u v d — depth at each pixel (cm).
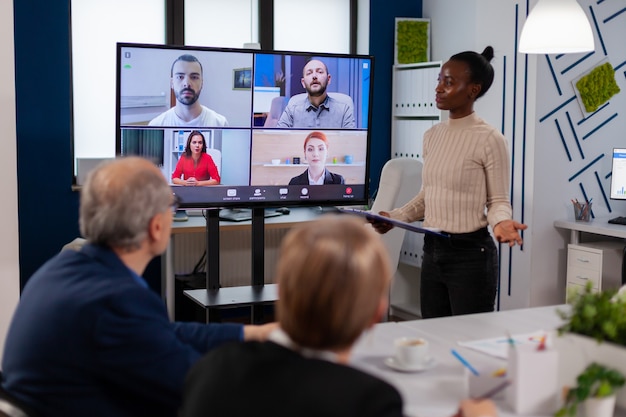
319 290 120
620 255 482
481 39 533
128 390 171
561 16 342
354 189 386
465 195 315
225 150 361
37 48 495
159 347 168
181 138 353
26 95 495
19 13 488
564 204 509
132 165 180
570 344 171
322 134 374
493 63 519
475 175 313
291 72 364
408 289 588
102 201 175
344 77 373
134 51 340
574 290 180
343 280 120
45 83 499
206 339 199
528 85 493
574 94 504
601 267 476
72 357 167
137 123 347
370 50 586
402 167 486
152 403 173
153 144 350
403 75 578
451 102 317
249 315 591
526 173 499
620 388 169
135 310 169
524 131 498
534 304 505
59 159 508
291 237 126
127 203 175
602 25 509
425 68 553
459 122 322
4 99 360
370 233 126
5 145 363
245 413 120
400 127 586
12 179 365
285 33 576
